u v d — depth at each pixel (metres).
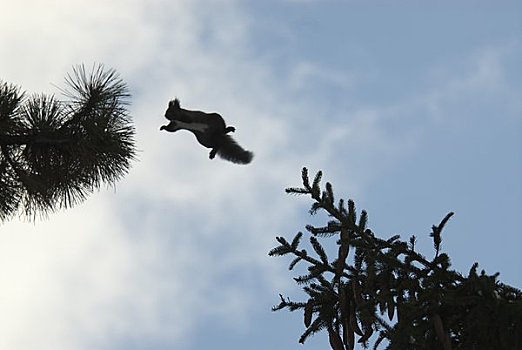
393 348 22.28
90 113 32.12
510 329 21.52
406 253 23.31
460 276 23.00
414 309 22.48
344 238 24.11
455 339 23.05
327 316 24.31
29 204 32.47
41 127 31.36
